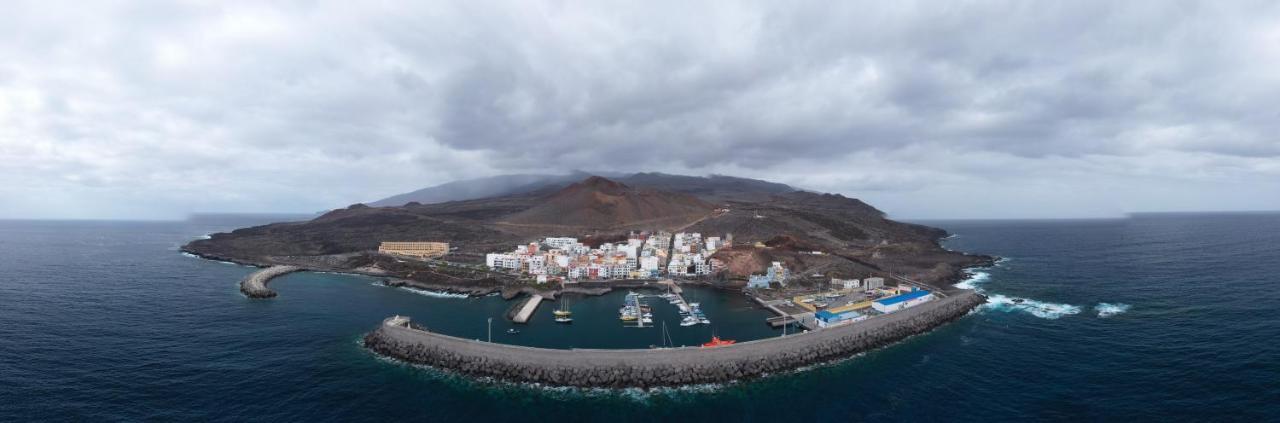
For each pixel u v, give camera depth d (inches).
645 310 6860.2
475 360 4702.3
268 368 4655.5
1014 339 5418.3
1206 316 5723.4
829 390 4301.2
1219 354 4547.2
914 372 4628.4
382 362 4857.3
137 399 3956.7
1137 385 4097.0
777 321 6181.1
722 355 4690.0
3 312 6259.8
